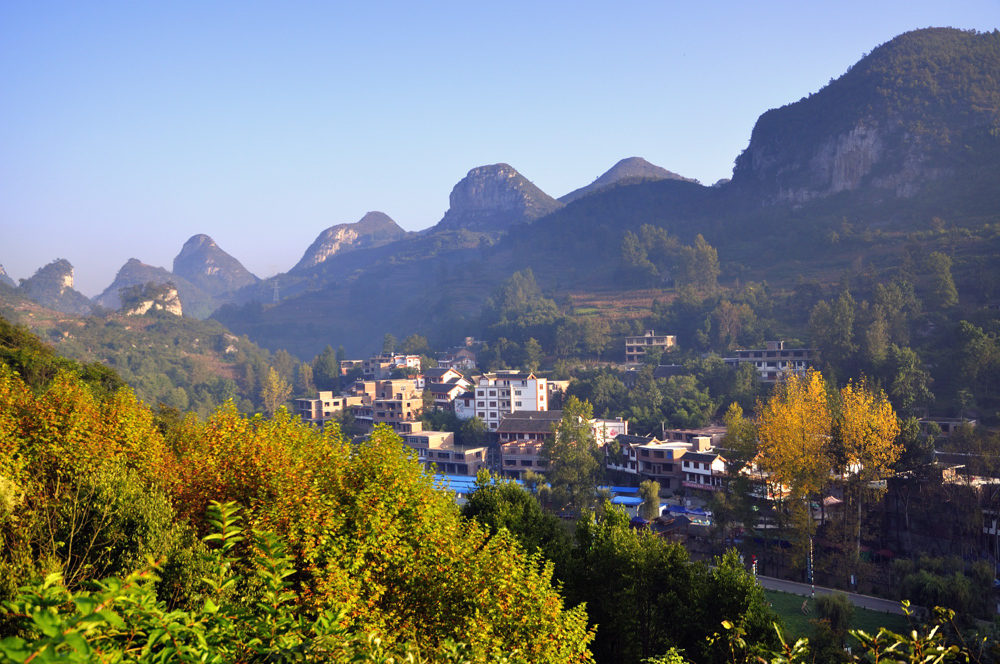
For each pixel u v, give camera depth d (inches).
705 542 2399.1
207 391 7253.9
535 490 3120.1
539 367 6309.1
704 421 4259.4
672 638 1088.8
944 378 4229.8
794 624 1675.7
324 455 900.6
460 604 643.5
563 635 661.3
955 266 5994.1
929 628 297.7
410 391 5007.4
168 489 946.7
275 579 300.0
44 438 934.4
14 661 165.5
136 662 216.8
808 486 2030.0
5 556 628.4
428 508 801.6
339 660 262.4
